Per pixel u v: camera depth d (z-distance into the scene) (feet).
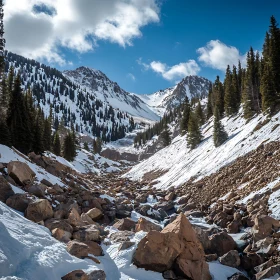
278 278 32.81
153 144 442.50
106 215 68.03
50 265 28.19
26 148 134.51
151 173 207.82
